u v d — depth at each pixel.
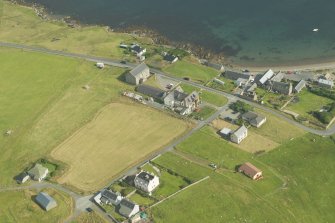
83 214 144.00
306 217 143.50
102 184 155.25
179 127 181.00
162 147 171.00
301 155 166.12
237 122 181.38
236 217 142.50
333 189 153.00
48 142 176.12
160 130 180.00
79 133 180.25
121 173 159.62
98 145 173.50
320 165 161.75
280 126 180.25
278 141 172.75
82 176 159.25
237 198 148.62
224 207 145.62
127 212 141.38
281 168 160.88
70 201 148.75
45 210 145.75
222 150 168.62
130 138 176.38
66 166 163.62
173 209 144.62
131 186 153.12
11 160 168.25
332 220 143.12
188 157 166.00
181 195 149.50
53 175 159.38
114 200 145.75
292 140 173.00
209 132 177.50
